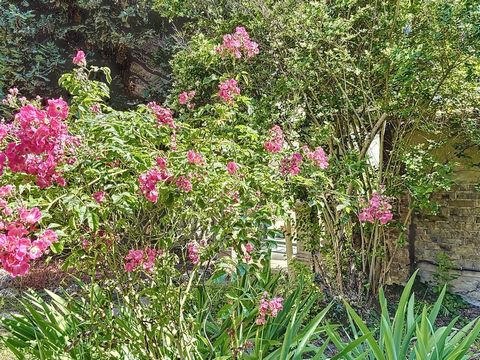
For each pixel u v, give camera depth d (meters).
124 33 8.92
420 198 5.49
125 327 2.84
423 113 5.57
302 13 5.47
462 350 2.62
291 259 6.00
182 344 2.86
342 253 5.78
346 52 5.29
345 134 6.05
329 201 5.70
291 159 3.36
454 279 6.32
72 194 2.26
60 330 3.09
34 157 2.19
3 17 8.68
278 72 5.73
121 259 2.76
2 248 1.88
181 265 3.18
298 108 5.81
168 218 2.75
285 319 3.64
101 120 2.48
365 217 4.22
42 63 8.84
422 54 4.97
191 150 2.60
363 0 5.70
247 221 2.72
